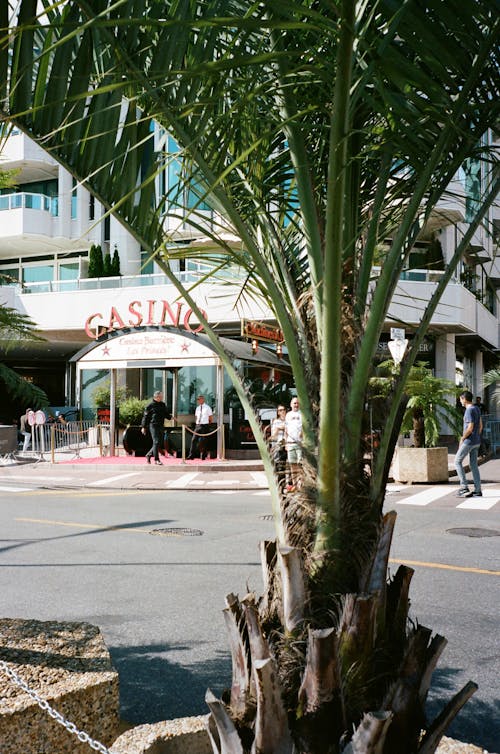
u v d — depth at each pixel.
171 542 8.13
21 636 3.45
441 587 6.09
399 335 13.26
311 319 2.27
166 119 2.06
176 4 1.79
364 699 1.79
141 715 3.50
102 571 6.66
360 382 2.04
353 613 1.80
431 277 22.16
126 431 21.66
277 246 2.46
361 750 1.62
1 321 19.19
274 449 2.15
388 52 1.75
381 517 2.02
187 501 12.21
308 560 1.95
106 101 1.97
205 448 20.20
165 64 1.79
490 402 34.50
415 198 2.02
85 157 1.98
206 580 6.30
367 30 1.85
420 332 2.18
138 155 2.06
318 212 2.31
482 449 21.83
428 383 15.18
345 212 2.28
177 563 6.99
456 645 4.58
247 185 2.41
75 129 1.96
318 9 2.07
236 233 2.42
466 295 24.53
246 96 1.79
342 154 1.74
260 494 13.46
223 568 6.76
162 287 25.94
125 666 4.18
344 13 1.58
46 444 22.83
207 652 4.42
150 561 7.09
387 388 2.22
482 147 2.16
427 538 8.45
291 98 2.08
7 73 1.81
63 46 1.84
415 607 5.48
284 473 2.12
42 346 31.23
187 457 20.88
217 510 10.98
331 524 1.95
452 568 6.81
